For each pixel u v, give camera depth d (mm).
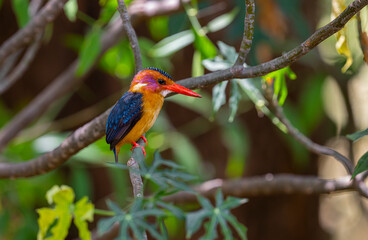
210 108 10484
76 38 10516
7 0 10758
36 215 11016
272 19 8531
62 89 9727
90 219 6211
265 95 6949
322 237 12898
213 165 11367
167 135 10281
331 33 4734
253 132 11414
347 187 7254
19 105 11570
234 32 8781
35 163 6949
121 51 9906
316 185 7867
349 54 6039
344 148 13258
